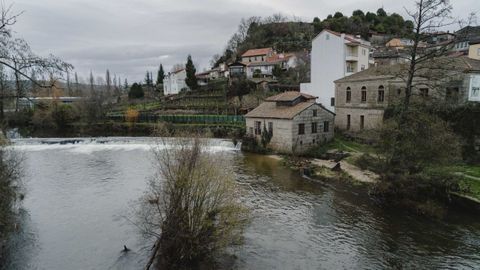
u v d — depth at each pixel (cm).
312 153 3472
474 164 2511
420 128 1930
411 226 1792
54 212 2116
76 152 4300
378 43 9019
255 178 2803
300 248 1591
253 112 4203
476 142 2572
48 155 4088
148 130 6144
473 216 1845
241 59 10406
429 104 2706
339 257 1509
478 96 2745
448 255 1497
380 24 10131
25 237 1758
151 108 7494
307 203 2178
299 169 3036
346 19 10681
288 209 2078
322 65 5031
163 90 11312
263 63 8838
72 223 1938
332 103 4972
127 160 3719
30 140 5181
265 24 12519
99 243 1681
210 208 1424
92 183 2766
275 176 2862
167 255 1441
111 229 1841
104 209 2152
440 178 1939
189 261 1430
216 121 5809
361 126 3812
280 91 6512
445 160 1881
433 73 2444
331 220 1902
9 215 1664
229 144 4384
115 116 6869
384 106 3466
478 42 4462
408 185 2031
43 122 6550
